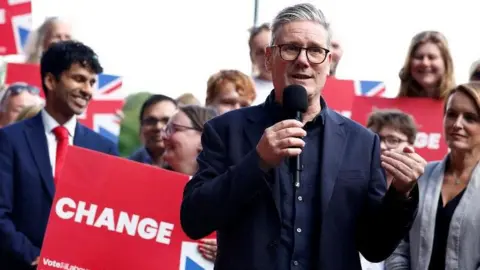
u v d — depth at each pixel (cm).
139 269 695
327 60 546
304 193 540
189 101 1051
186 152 805
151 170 700
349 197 540
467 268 679
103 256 690
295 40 541
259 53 1014
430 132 935
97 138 803
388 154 532
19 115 906
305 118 552
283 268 530
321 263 529
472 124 705
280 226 531
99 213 691
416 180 530
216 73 970
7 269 725
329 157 542
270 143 504
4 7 1111
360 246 554
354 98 951
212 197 520
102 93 1016
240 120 556
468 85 714
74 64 780
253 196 522
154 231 698
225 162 548
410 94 968
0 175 748
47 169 761
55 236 686
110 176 695
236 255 534
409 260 707
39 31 1107
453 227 685
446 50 954
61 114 784
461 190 700
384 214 536
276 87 550
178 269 698
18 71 1023
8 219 737
